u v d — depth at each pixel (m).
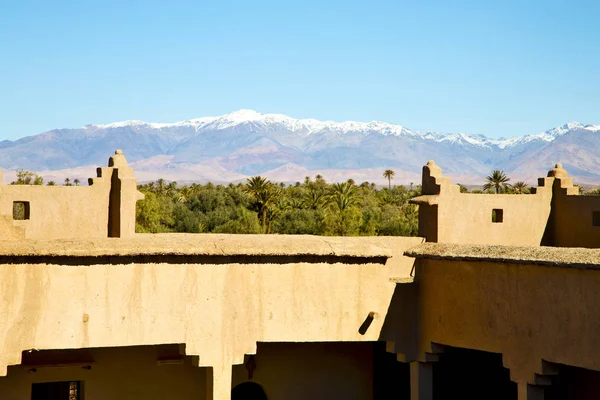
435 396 22.89
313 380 22.97
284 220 81.88
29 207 24.84
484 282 18.34
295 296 19.00
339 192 98.81
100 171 25.80
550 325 16.62
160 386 21.58
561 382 21.20
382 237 23.64
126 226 24.94
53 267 17.14
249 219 79.56
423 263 20.28
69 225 25.23
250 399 23.62
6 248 16.64
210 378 18.64
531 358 17.06
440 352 19.95
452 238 25.05
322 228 77.62
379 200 126.88
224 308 18.39
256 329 18.64
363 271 19.67
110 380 21.03
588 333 15.77
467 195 25.45
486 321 18.23
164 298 17.95
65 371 20.56
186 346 18.08
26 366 19.91
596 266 15.38
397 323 20.06
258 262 18.73
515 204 26.81
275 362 22.67
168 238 19.06
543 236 27.69
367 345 23.52
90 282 17.42
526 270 17.27
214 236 20.39
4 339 16.69
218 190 95.06
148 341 17.78
